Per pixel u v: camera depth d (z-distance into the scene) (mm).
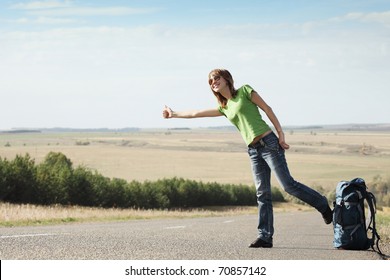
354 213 17484
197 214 87750
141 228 26375
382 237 21719
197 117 18203
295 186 17578
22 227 27266
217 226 30625
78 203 115750
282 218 54688
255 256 15656
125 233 22141
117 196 129625
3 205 73500
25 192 102875
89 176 119562
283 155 17531
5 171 100125
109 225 30750
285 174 17391
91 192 117750
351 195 17453
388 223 31219
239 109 17469
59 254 15070
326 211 17938
